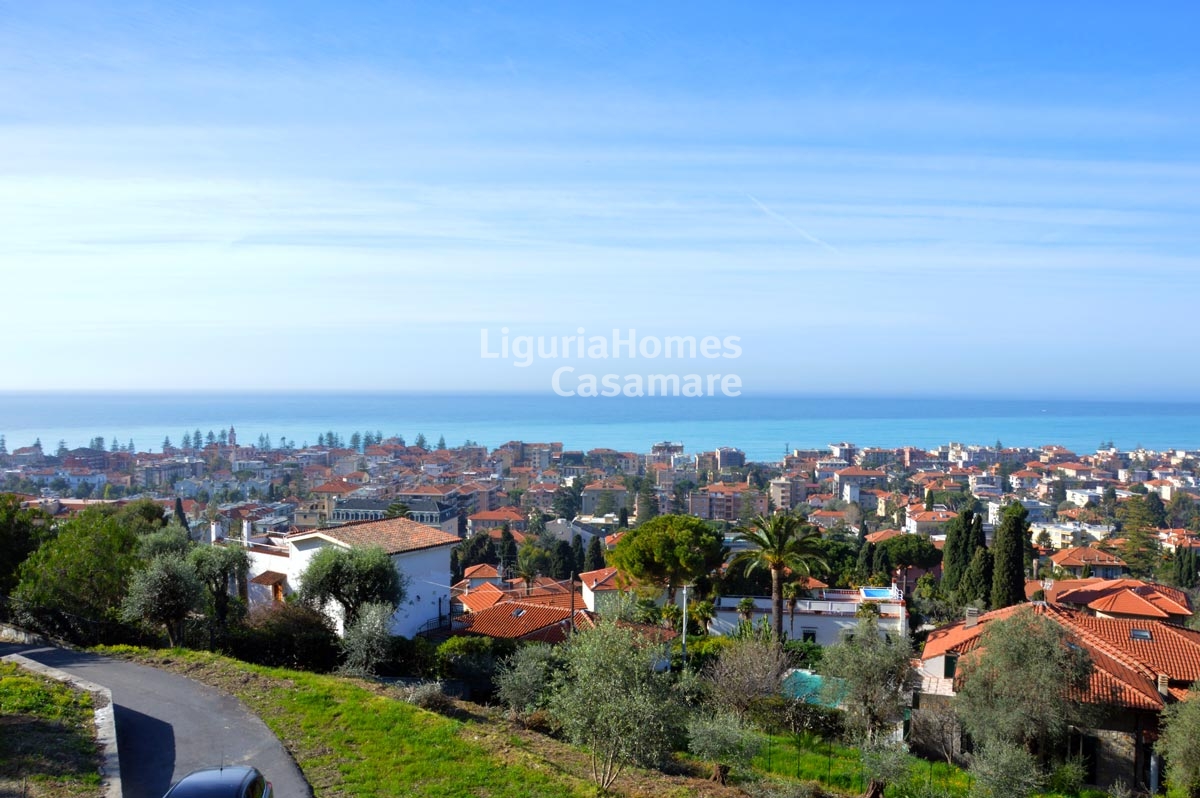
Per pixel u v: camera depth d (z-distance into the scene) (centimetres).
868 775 2161
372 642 2828
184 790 1226
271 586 3975
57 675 2055
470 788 1628
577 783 1700
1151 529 13275
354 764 1716
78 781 1453
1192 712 2269
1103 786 2573
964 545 6869
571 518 18600
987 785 2088
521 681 2481
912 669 2623
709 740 2036
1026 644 2450
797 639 4634
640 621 4019
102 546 3078
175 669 2348
